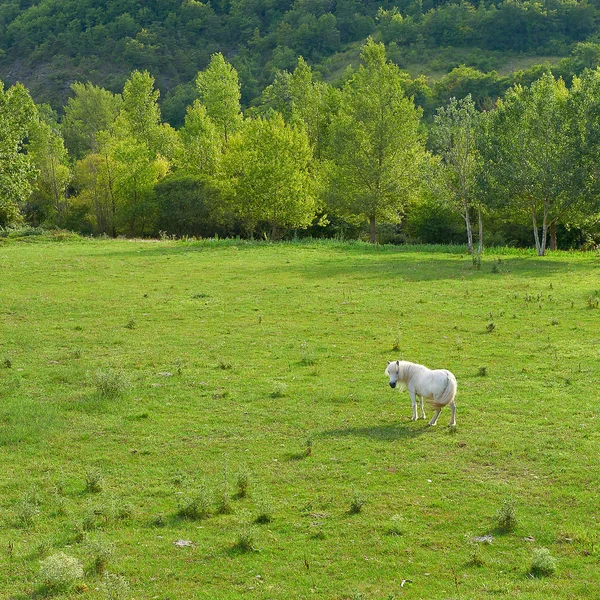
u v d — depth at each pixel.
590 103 43.34
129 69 177.00
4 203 38.03
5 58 188.88
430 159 54.03
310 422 16.94
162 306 31.00
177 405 18.38
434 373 16.16
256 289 34.78
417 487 13.13
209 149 72.75
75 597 9.86
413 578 10.11
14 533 11.77
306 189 59.97
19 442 15.87
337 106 75.75
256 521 12.02
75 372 21.20
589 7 163.75
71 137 119.62
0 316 29.12
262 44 188.62
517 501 12.41
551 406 17.42
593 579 9.89
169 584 10.13
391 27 176.62
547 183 44.16
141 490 13.37
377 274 38.75
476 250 50.44
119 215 72.44
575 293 31.69
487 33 164.88
